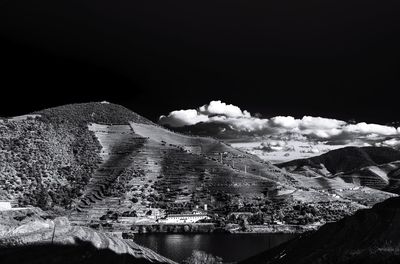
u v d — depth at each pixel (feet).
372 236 340.39
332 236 392.27
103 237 470.39
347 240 363.15
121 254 423.23
